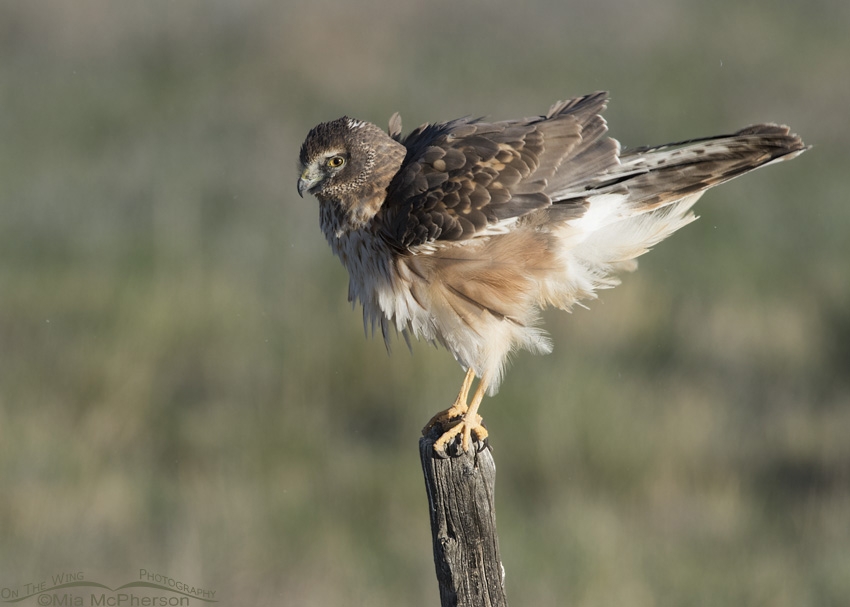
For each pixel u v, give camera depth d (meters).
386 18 34.91
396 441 13.63
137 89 29.17
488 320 7.71
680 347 16.03
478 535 6.62
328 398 14.38
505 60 32.56
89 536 11.56
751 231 20.56
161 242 18.47
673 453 12.98
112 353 14.35
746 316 16.75
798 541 11.70
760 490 12.66
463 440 6.93
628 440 12.98
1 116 26.77
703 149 7.57
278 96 28.97
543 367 14.64
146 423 13.60
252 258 18.39
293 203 21.78
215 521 11.81
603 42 34.62
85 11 33.84
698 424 13.50
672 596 10.74
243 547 11.47
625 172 7.50
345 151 8.02
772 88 30.50
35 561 11.13
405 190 7.69
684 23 36.53
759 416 14.24
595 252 7.84
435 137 8.10
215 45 32.12
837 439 13.55
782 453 13.41
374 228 7.96
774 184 23.23
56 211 20.42
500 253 7.54
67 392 13.80
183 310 15.65
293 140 25.72
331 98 28.77
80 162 23.83
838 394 14.82
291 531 11.70
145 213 20.50
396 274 7.81
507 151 7.53
